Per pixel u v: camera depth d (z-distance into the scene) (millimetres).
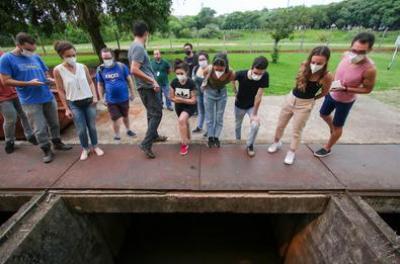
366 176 2998
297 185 2844
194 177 3002
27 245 2217
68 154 3537
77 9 9195
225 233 4020
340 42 22328
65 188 2824
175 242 3871
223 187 2820
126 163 3299
